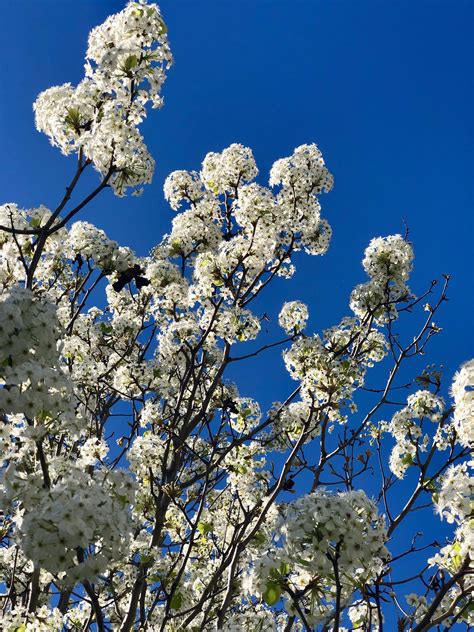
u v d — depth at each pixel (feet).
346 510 15.97
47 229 22.84
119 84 26.91
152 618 31.22
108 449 24.38
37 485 16.38
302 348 35.45
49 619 24.91
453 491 17.63
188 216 44.24
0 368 16.21
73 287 40.96
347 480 28.27
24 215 35.12
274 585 16.38
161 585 24.12
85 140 25.64
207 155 46.19
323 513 15.78
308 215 41.01
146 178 26.84
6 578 30.53
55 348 17.04
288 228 40.06
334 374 31.58
